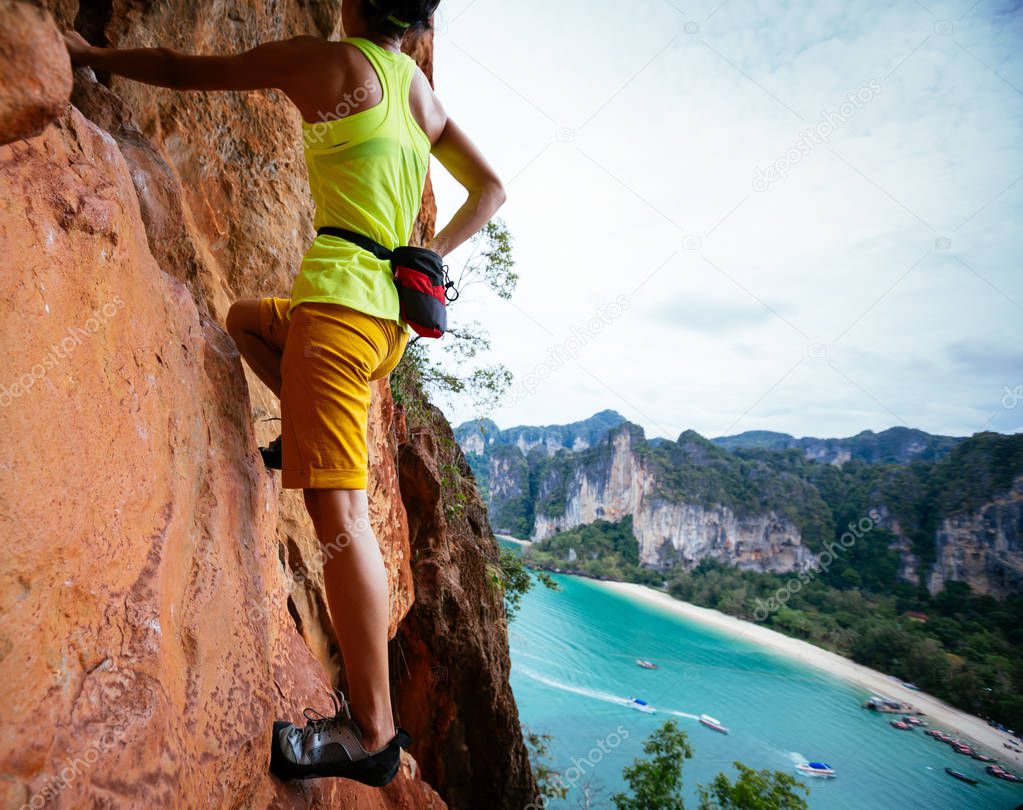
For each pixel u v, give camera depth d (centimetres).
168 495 140
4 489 86
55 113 81
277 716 196
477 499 1303
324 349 151
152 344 140
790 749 4603
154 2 274
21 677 84
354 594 151
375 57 157
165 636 124
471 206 193
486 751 988
